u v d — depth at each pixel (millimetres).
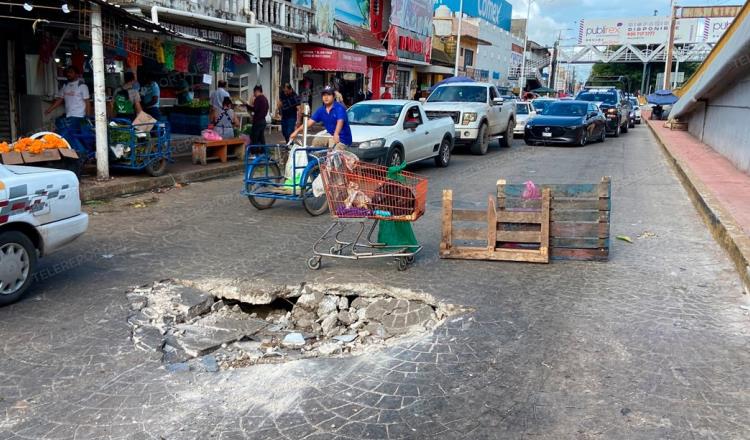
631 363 4277
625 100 29500
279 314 5875
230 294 5906
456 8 44031
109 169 11562
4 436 3488
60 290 5812
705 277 6191
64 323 5055
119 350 4602
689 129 26344
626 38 70625
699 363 4270
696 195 10008
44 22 11281
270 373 4285
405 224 6488
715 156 16141
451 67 39469
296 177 8820
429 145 13938
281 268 6516
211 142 13531
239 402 3871
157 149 11578
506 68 54188
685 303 5449
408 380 4109
